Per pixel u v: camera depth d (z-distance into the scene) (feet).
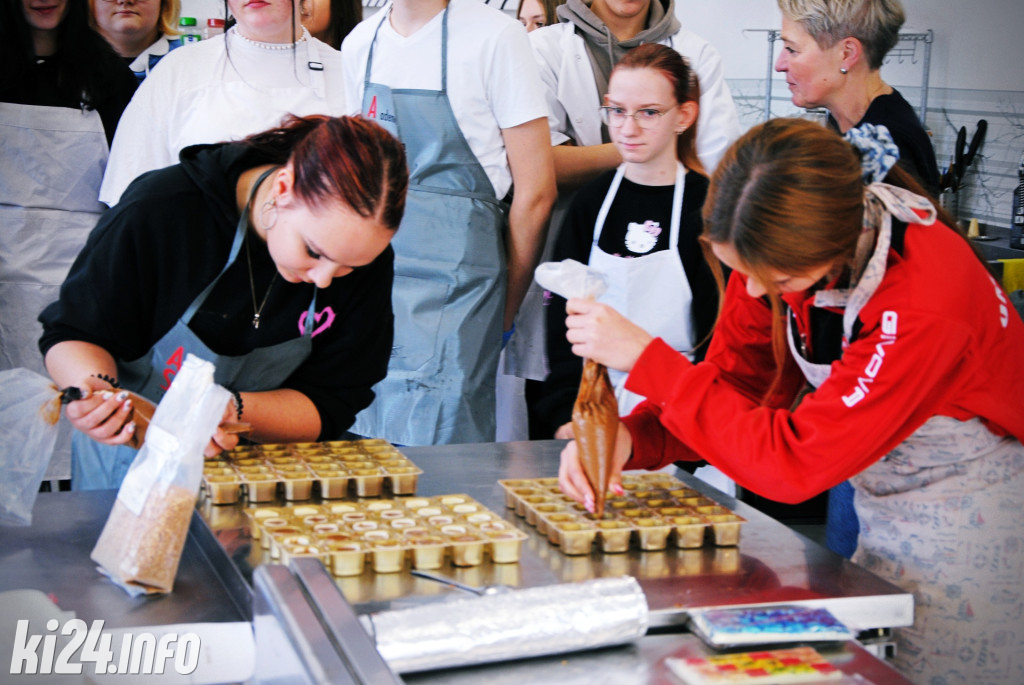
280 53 8.72
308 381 5.94
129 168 8.66
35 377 4.70
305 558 3.61
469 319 8.23
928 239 4.23
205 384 4.16
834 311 4.57
